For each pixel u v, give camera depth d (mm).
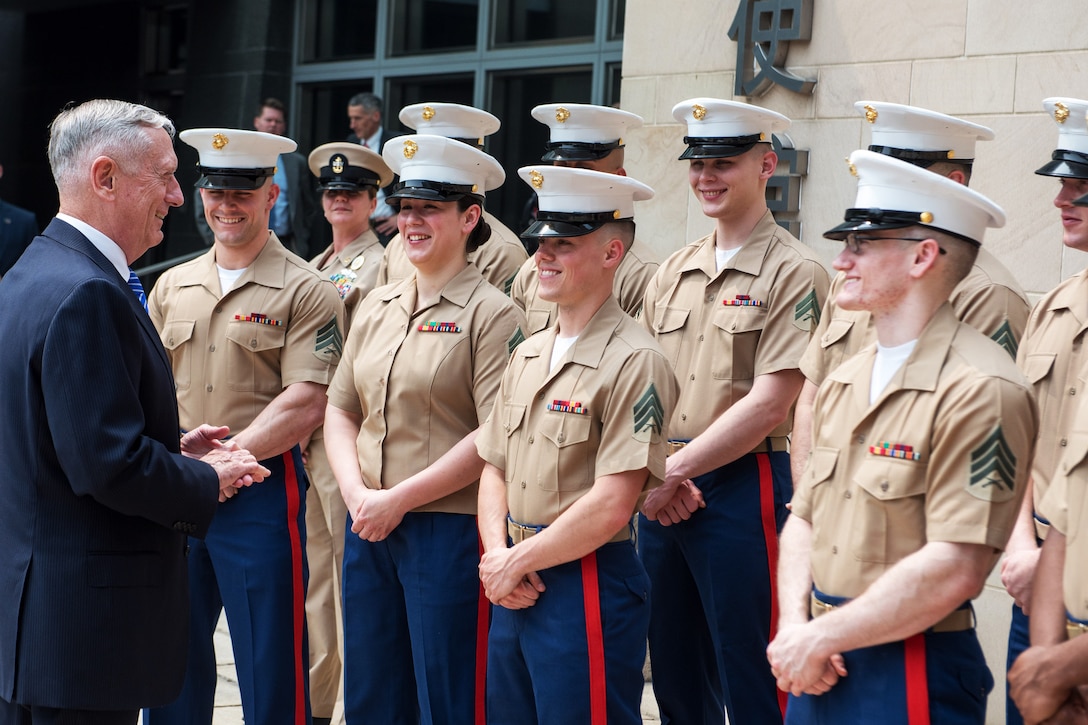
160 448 2809
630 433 2990
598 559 3066
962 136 3385
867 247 2471
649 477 3035
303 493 4008
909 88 4629
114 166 2852
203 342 3980
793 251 3693
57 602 2729
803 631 2453
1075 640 2322
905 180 2430
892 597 2336
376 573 3627
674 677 3814
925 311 2463
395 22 8102
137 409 2779
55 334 2691
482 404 3523
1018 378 2365
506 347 3545
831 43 4840
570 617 3037
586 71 7000
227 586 3840
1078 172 3113
